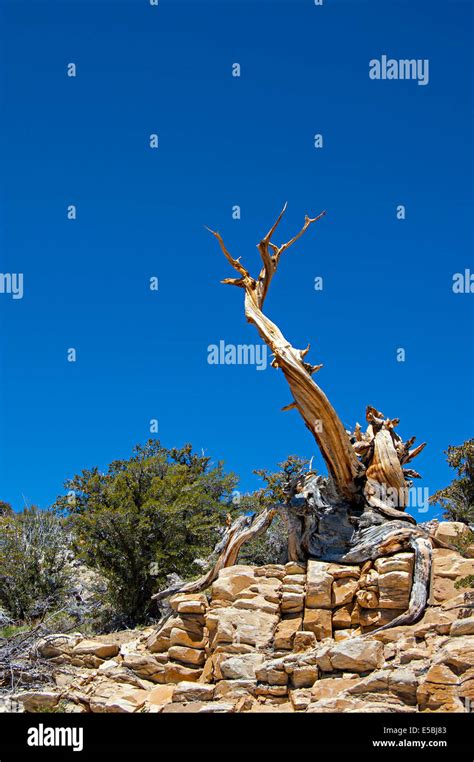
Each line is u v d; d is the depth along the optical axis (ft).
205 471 124.57
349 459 65.62
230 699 52.03
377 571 58.75
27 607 84.94
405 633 53.62
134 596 86.12
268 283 71.87
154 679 58.59
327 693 48.75
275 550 88.28
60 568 89.30
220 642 57.36
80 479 100.99
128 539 87.15
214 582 61.93
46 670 59.72
